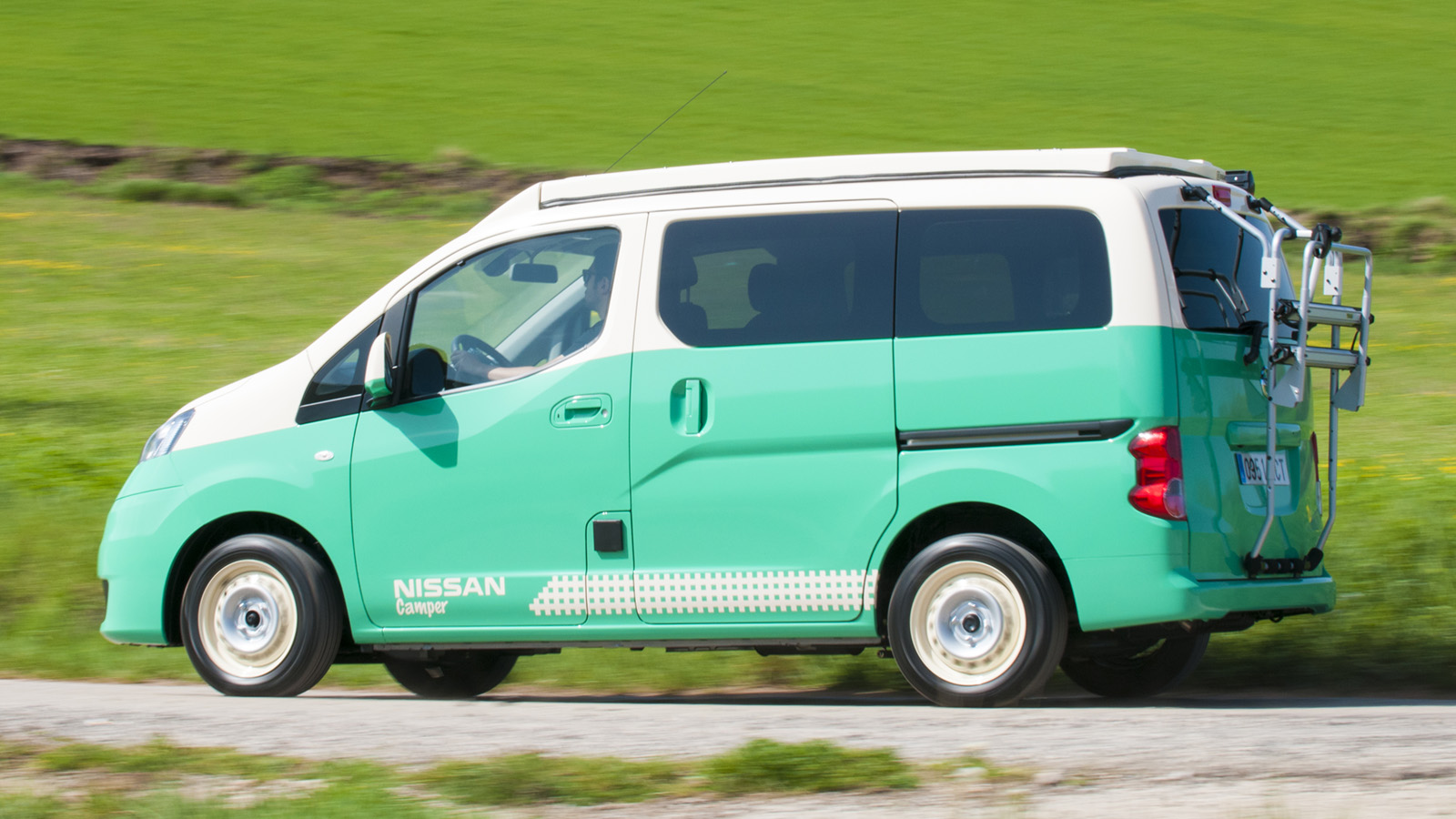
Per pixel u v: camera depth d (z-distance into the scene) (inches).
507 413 716.7
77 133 3376.0
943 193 680.4
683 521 691.4
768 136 3518.7
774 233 694.5
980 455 657.6
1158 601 639.1
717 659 874.8
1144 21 4815.5
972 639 663.1
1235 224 706.8
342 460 738.8
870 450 670.5
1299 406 735.1
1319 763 506.0
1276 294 684.1
